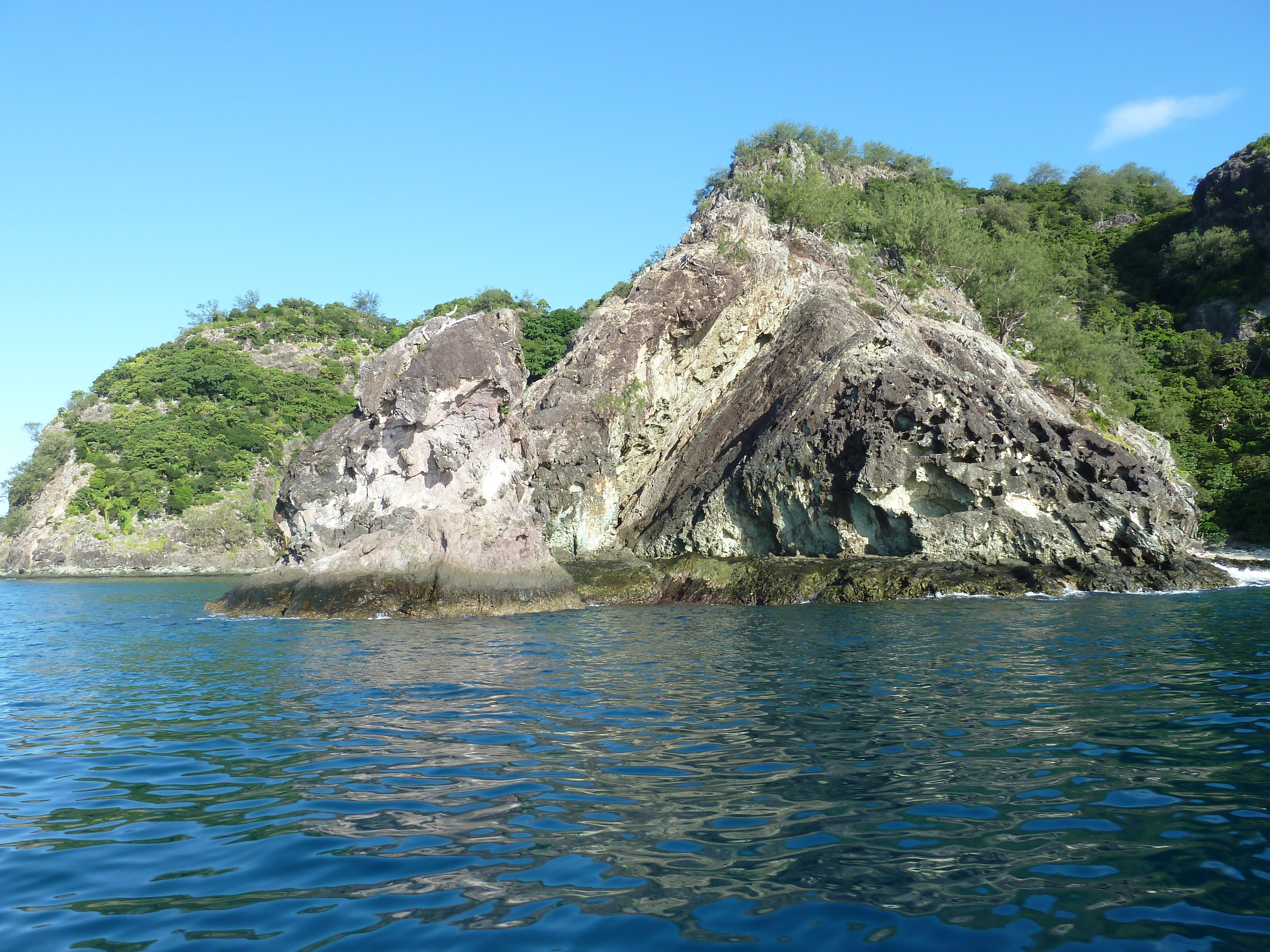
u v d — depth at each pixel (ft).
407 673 45.24
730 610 83.30
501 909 16.17
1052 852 18.71
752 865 18.16
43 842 20.39
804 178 201.26
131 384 301.63
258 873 18.21
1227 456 166.61
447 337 88.53
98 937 15.33
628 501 130.82
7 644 63.62
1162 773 24.54
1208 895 16.52
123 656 55.16
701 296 130.11
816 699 35.91
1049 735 28.94
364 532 86.58
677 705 35.12
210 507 241.55
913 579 87.56
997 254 202.18
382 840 19.95
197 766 27.09
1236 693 35.81
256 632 68.39
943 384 103.86
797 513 104.68
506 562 84.53
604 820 21.01
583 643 57.57
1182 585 88.22
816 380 113.39
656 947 14.58
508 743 28.96
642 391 124.26
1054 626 60.64
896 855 18.58
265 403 293.23
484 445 88.43
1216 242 239.09
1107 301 251.80
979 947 14.49
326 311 410.93
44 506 250.57
